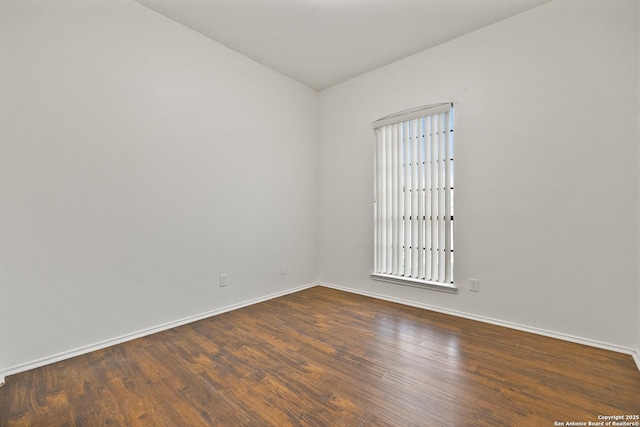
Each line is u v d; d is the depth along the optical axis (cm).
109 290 232
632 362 201
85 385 177
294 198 389
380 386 175
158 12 260
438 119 305
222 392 170
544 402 159
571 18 234
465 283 288
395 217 342
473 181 282
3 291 188
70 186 213
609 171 220
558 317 241
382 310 313
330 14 262
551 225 243
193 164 285
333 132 404
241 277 327
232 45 310
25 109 196
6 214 189
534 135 250
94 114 224
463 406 157
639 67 206
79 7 218
